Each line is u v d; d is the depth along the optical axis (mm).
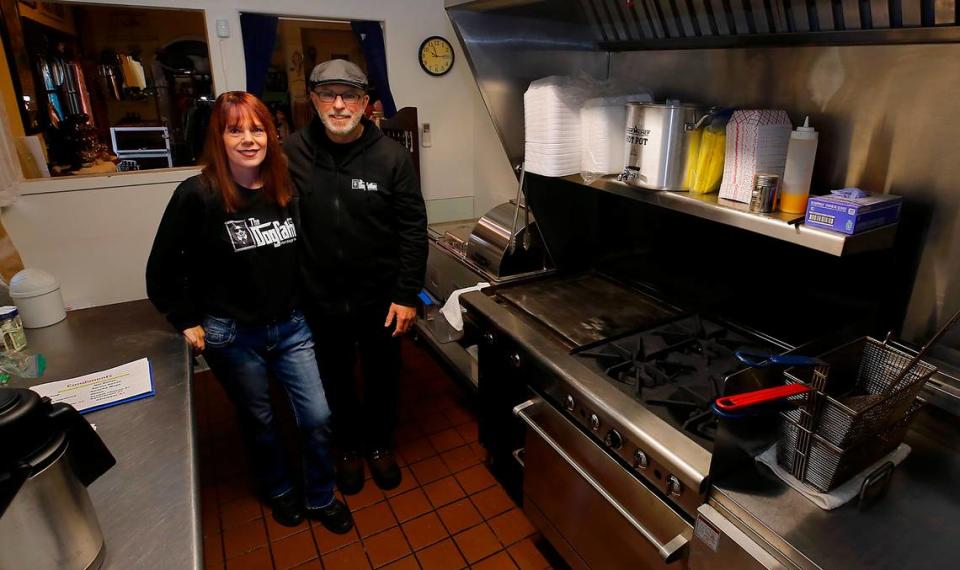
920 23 1035
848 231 1011
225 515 1943
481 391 1930
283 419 2533
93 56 2465
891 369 1092
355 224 1694
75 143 2457
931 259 1148
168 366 1407
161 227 1455
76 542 759
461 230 2834
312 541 1831
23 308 1619
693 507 1086
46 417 736
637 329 1576
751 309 1550
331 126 1568
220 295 1547
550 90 1606
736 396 951
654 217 1805
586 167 1678
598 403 1257
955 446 1097
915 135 1125
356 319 1838
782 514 943
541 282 2010
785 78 1342
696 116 1318
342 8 2766
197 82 2615
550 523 1644
